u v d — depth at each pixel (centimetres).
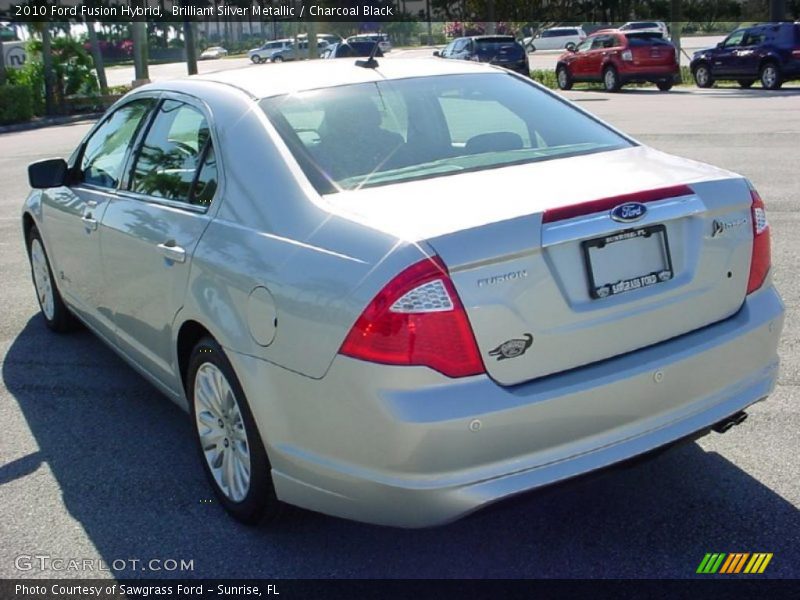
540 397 298
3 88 2884
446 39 5419
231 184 374
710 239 338
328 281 307
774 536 350
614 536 356
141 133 470
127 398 523
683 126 1600
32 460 450
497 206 312
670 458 414
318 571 346
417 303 288
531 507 380
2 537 381
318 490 321
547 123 419
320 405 309
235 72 446
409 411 288
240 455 370
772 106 1919
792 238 784
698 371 331
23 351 608
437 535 365
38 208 593
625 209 315
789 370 506
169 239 399
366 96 403
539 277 302
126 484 421
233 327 346
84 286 525
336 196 341
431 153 380
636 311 321
